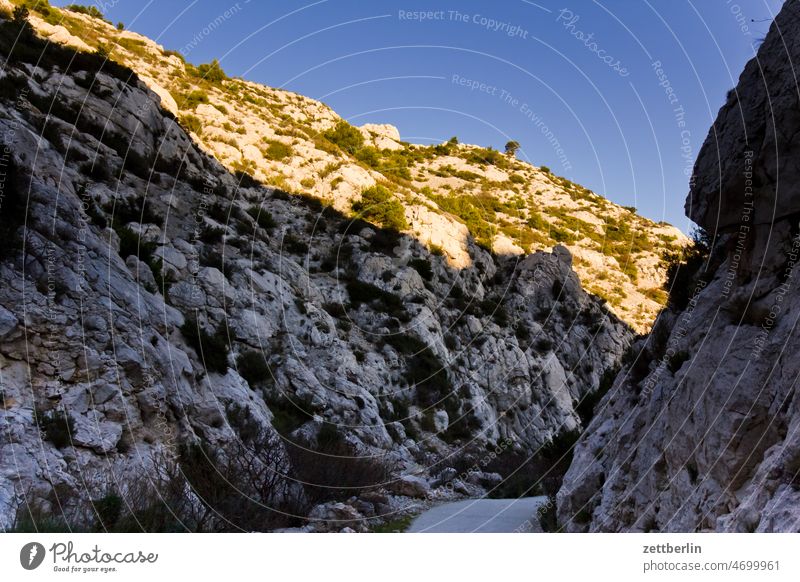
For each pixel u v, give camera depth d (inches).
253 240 1051.3
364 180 1524.4
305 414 747.4
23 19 951.0
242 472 422.3
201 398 516.7
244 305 848.3
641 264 1678.2
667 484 271.3
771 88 273.4
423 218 1504.7
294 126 1763.0
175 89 1524.4
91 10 1838.1
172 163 1013.8
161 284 686.5
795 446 193.8
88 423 391.9
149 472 373.4
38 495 317.1
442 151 2437.3
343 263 1269.7
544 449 631.8
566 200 2188.7
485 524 449.4
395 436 915.4
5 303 405.4
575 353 1414.9
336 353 962.1
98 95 926.4
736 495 221.5
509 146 2529.5
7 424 347.9
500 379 1257.4
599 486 354.6
